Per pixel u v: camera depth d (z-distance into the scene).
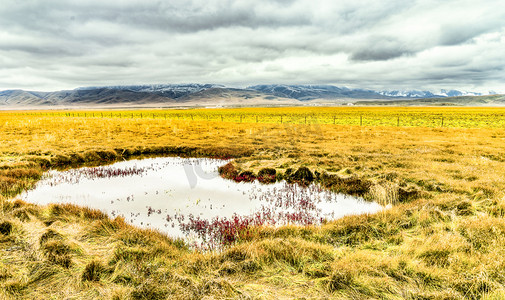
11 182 12.39
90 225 7.21
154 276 4.96
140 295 4.47
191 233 8.34
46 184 13.81
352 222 7.66
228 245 7.21
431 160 16.53
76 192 12.60
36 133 28.02
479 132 30.42
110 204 11.06
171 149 24.05
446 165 14.55
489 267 4.92
